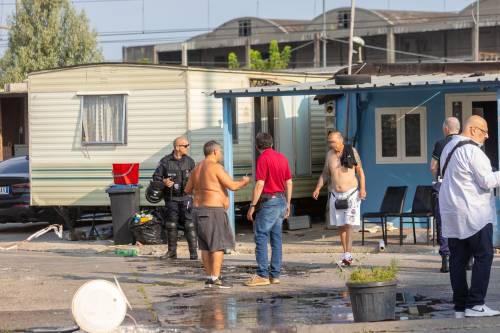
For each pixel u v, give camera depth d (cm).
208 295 1906
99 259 2556
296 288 1967
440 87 2445
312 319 1633
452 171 1591
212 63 14238
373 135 3067
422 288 1922
